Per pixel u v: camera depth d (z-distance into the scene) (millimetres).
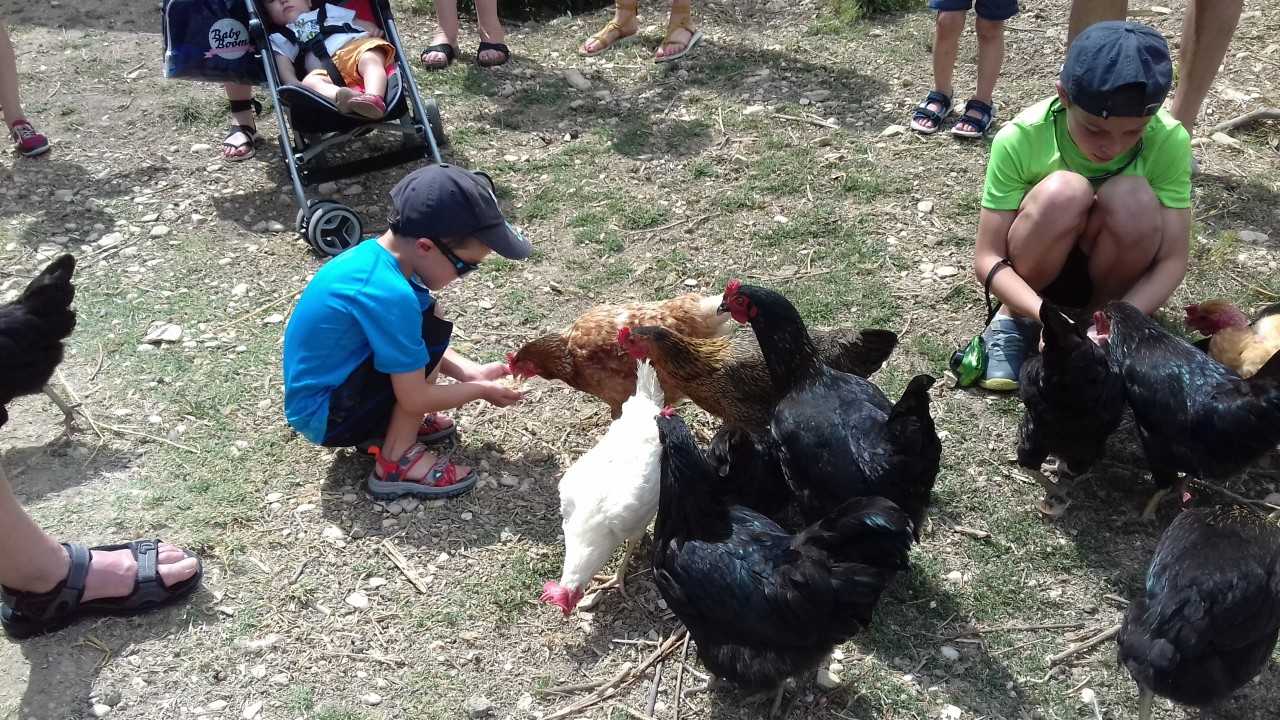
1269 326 4094
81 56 7941
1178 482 3945
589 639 3537
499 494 4125
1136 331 3846
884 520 2875
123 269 5492
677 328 4332
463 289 5320
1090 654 3430
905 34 7820
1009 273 4367
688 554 3146
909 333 4879
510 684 3373
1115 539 3852
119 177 6379
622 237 5688
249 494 4094
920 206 5793
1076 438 3754
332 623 3568
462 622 3580
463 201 3730
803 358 3641
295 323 3865
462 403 3986
